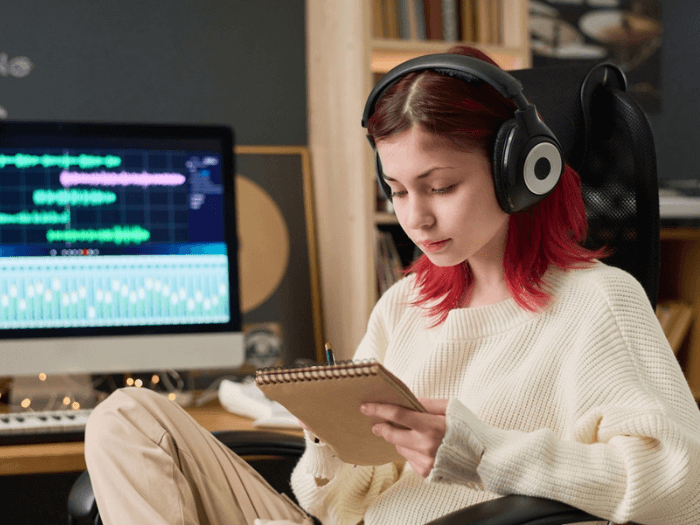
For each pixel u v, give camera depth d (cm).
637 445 84
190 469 104
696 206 228
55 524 215
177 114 222
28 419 152
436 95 88
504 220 96
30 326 170
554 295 100
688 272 229
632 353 92
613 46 255
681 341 226
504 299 105
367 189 191
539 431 86
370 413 81
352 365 76
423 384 105
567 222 104
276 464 211
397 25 206
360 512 111
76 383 178
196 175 181
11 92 211
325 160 220
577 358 93
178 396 185
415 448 83
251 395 169
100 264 175
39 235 172
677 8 258
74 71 215
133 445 97
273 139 230
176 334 176
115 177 177
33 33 212
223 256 181
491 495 98
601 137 118
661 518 83
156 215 178
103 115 217
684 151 259
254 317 222
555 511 81
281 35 231
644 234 113
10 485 213
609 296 95
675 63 258
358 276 196
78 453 137
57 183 174
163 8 221
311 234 229
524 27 211
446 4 210
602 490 81
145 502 93
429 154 88
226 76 226
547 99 120
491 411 97
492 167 91
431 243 93
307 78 233
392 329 117
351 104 196
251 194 225
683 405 88
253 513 110
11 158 172
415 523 99
